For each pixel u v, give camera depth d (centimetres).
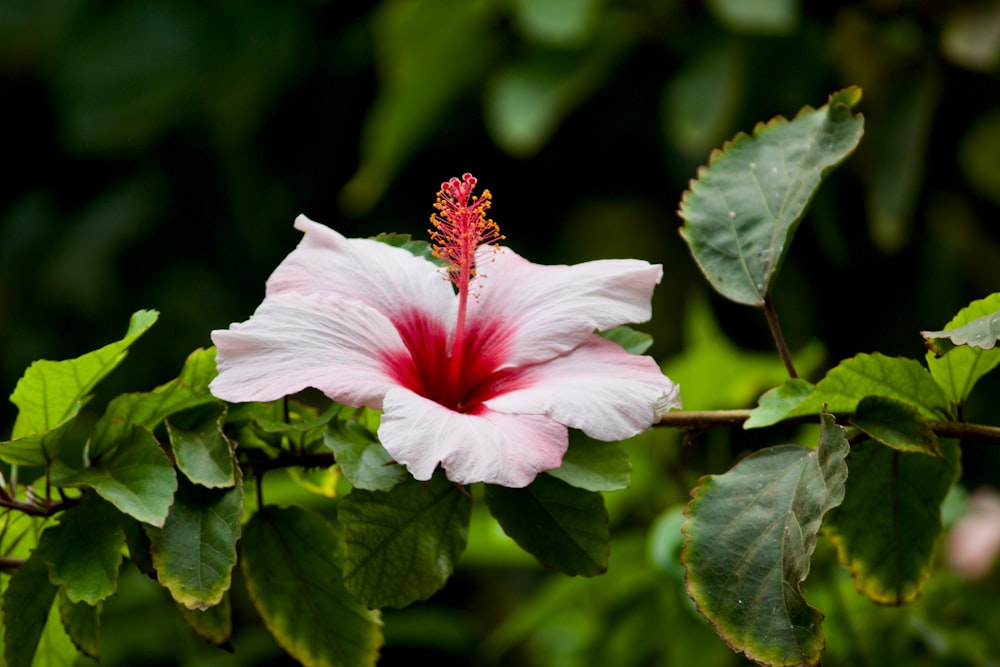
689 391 149
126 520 126
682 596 144
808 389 128
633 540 147
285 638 129
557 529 126
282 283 128
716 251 130
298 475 132
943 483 130
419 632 190
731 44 165
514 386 127
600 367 127
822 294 191
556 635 157
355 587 125
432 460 123
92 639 127
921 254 188
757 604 124
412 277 129
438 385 128
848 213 183
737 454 155
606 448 127
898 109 161
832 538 130
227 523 125
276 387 124
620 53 171
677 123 164
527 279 130
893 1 164
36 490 129
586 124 193
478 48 174
